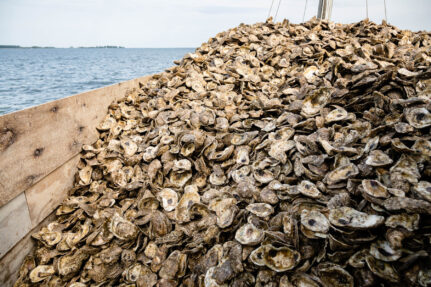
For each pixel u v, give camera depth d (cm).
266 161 286
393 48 450
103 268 247
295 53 481
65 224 290
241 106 401
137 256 254
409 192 190
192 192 295
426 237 165
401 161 210
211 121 369
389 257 167
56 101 311
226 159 325
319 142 269
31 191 267
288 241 205
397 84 288
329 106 315
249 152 319
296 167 265
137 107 480
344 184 223
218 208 263
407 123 232
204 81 480
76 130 351
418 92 273
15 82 2991
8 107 1612
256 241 214
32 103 1748
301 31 571
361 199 210
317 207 223
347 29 574
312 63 448
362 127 268
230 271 205
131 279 237
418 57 393
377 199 191
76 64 7519
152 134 388
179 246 252
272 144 296
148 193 299
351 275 177
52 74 4081
